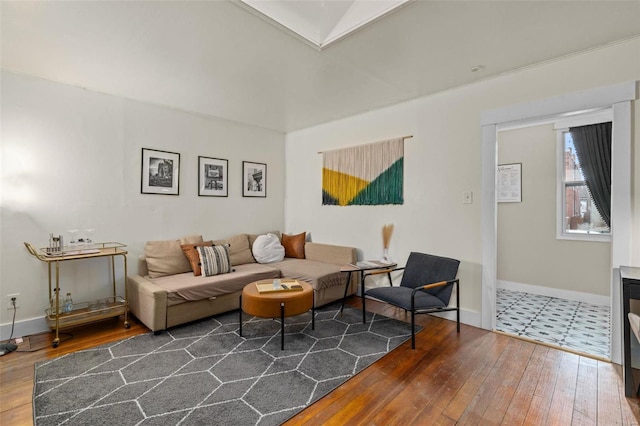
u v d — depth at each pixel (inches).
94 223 132.0
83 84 124.9
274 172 203.2
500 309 147.9
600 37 91.4
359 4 85.0
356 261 165.0
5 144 112.3
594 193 156.0
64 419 70.3
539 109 108.6
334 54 101.0
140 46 95.7
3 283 112.3
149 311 116.4
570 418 71.1
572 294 161.9
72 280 127.2
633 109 92.7
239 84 125.6
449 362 95.6
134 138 143.1
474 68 111.7
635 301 91.2
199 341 110.3
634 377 85.4
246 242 177.3
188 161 161.6
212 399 77.5
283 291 112.7
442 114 134.0
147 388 82.0
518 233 179.0
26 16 79.7
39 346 106.6
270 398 77.9
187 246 147.7
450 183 131.9
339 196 176.4
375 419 70.6
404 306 108.4
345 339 112.0
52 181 121.9
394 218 151.5
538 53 100.7
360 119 166.1
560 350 103.7
